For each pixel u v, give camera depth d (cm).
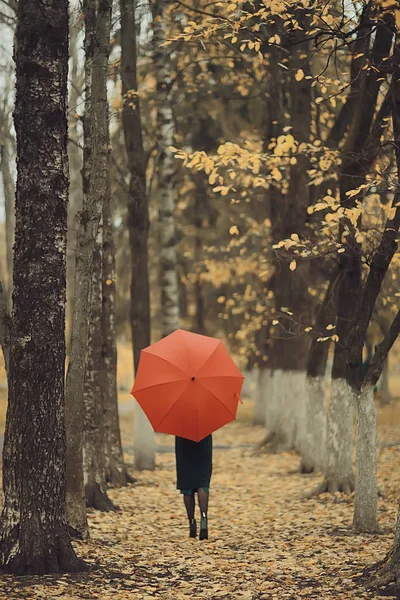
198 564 865
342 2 1029
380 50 1144
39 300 770
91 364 1255
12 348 777
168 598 710
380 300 1359
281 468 1827
